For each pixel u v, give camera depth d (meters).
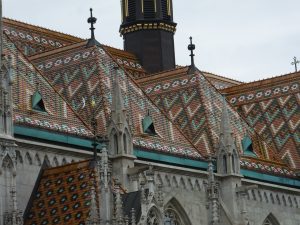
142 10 126.00
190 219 97.56
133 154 92.62
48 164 85.69
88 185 77.25
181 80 113.19
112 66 102.69
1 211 76.38
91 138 90.06
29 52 111.94
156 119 100.94
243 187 101.19
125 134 91.56
